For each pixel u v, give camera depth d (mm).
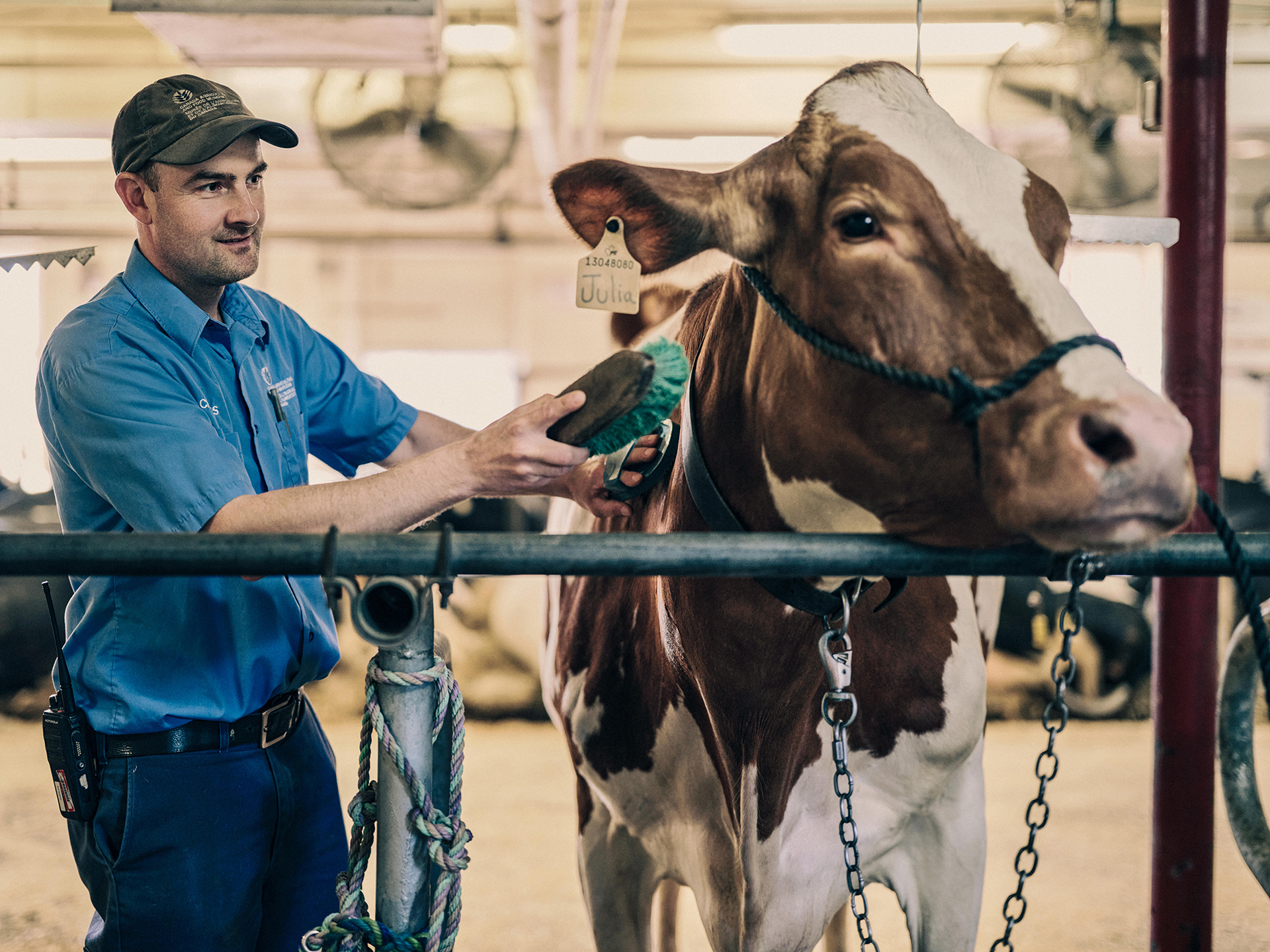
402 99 6633
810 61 9992
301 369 1959
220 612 1631
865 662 1678
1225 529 1065
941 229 1117
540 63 6945
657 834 1928
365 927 1129
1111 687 6133
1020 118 5570
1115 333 8625
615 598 1930
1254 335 11727
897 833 1799
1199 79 2143
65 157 9961
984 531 1121
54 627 1578
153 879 1607
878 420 1158
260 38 4758
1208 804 2160
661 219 1314
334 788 1853
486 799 4648
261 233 1742
